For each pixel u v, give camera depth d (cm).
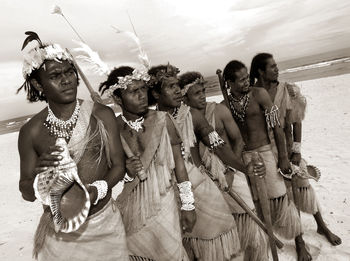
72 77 165
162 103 242
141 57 223
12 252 474
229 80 295
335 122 943
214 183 260
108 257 182
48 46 160
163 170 219
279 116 303
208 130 253
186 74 260
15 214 673
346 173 520
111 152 182
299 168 330
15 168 1286
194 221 227
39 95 174
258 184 256
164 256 222
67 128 169
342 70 4150
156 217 217
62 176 145
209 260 255
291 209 308
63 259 175
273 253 267
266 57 316
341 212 392
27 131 170
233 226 258
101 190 170
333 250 316
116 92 214
